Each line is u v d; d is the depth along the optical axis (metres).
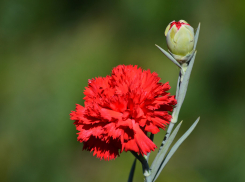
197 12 1.34
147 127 0.58
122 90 0.58
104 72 1.36
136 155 0.59
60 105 1.29
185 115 1.22
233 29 1.28
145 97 0.58
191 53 0.59
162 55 1.33
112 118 0.58
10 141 1.27
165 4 1.37
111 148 0.59
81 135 0.58
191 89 1.26
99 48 1.40
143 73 0.59
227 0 1.31
